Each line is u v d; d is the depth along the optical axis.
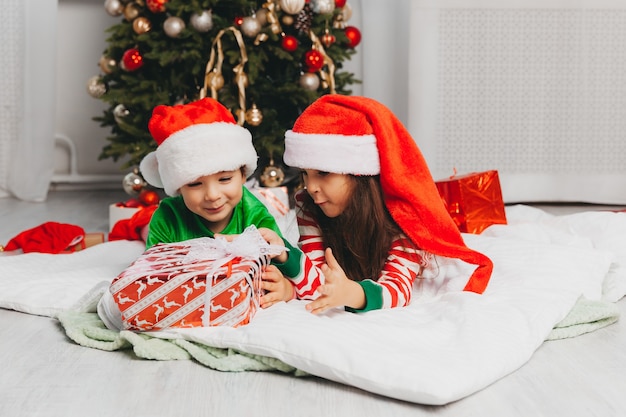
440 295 1.43
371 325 1.20
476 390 1.07
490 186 2.11
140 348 1.20
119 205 2.49
